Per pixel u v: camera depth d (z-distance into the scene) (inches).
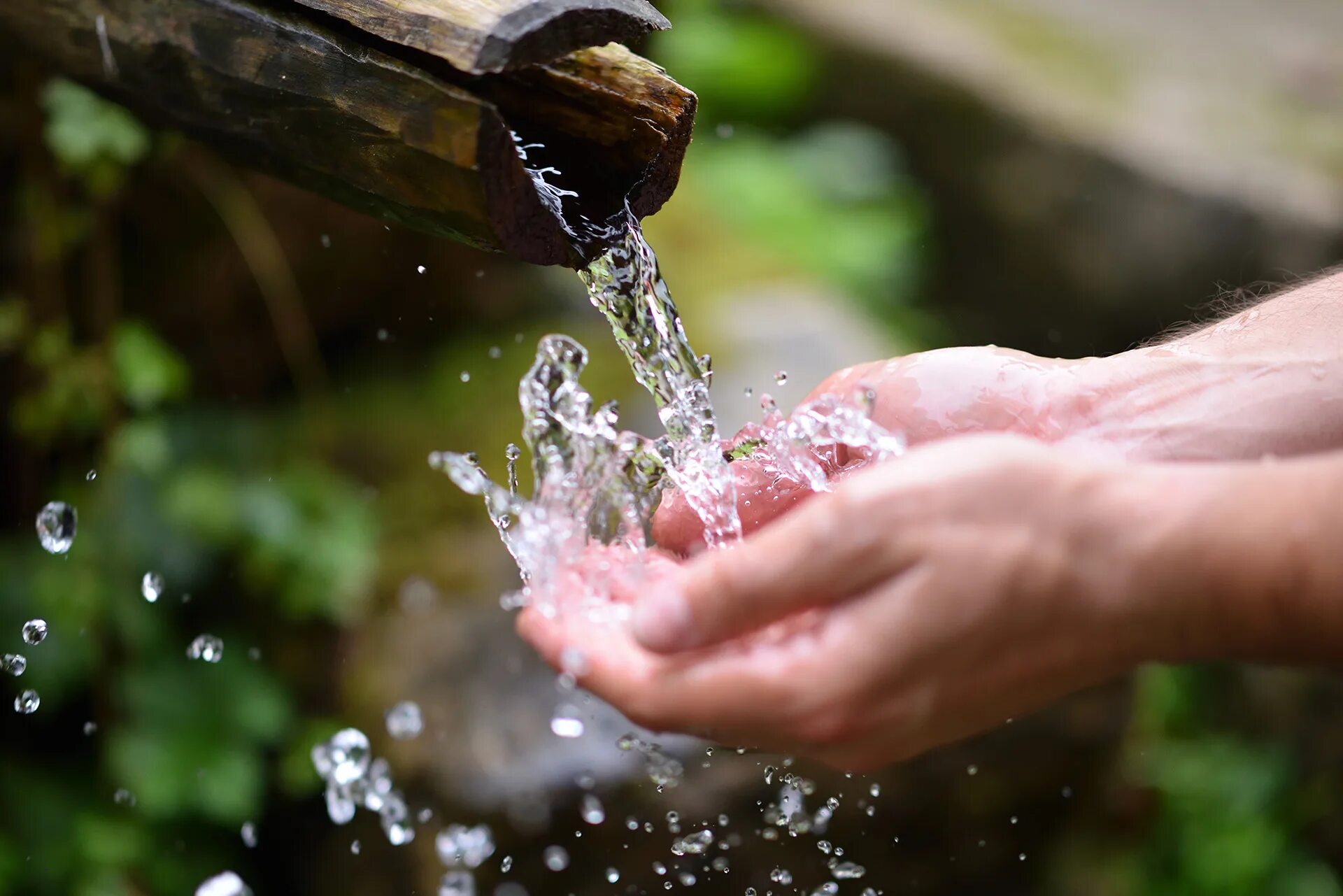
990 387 46.4
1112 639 29.3
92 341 87.4
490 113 32.8
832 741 30.8
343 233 96.4
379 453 97.0
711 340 105.3
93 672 84.7
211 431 93.6
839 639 29.6
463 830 77.9
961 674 29.8
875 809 82.8
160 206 88.2
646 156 38.3
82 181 84.1
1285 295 48.1
